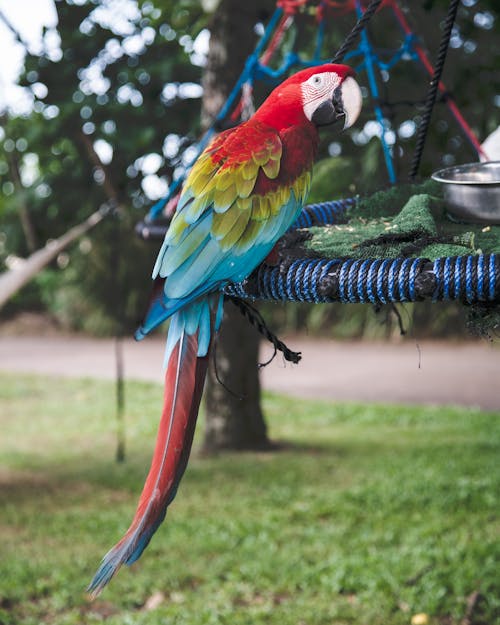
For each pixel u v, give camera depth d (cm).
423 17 625
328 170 416
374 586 475
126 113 721
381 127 396
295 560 521
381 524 585
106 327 1712
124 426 948
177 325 191
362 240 219
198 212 201
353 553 532
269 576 500
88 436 905
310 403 1055
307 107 218
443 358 1374
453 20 300
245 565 514
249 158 208
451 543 541
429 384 1182
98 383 1207
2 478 733
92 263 1694
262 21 698
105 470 758
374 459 771
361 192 291
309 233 231
